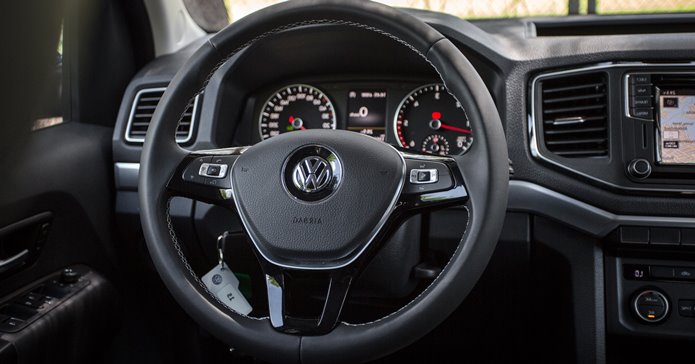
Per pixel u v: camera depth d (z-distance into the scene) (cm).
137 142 146
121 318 152
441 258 130
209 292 91
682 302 123
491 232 82
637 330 125
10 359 109
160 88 148
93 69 153
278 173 89
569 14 162
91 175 145
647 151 119
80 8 146
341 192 86
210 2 176
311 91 146
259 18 93
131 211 148
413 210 87
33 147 127
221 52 96
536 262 132
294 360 84
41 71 98
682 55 119
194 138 140
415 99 141
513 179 125
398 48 132
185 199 135
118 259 158
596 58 122
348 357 82
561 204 123
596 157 122
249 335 85
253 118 149
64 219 138
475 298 139
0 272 119
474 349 151
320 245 85
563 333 136
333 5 90
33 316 119
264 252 87
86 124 152
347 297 86
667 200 119
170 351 167
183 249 141
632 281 125
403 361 159
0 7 83
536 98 124
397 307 112
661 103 120
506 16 164
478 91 84
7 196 118
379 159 87
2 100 96
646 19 139
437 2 167
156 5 163
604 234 122
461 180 85
